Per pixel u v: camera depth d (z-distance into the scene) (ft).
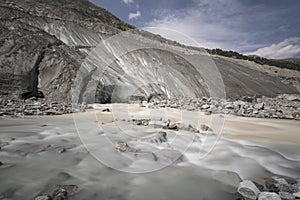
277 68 222.07
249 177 15.24
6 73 59.57
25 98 60.39
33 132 25.58
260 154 19.75
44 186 12.64
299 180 14.52
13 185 12.64
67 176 14.07
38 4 135.95
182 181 13.96
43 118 36.76
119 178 14.03
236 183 13.29
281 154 20.10
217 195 12.37
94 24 135.85
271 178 14.82
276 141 24.88
